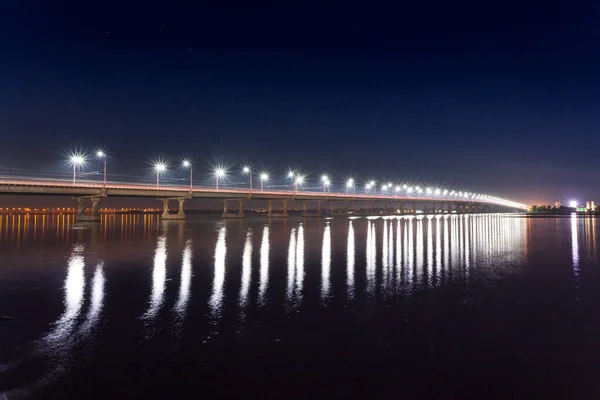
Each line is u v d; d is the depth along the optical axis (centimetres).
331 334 1112
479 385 811
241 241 4066
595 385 808
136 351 986
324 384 817
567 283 1830
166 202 10675
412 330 1143
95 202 8700
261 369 886
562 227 7150
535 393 779
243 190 12200
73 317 1274
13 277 1978
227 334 1112
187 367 897
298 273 2105
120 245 3625
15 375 855
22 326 1179
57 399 757
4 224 8338
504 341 1051
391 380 834
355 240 4197
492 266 2361
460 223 8975
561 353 967
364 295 1586
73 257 2756
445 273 2111
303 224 8269
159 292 1641
